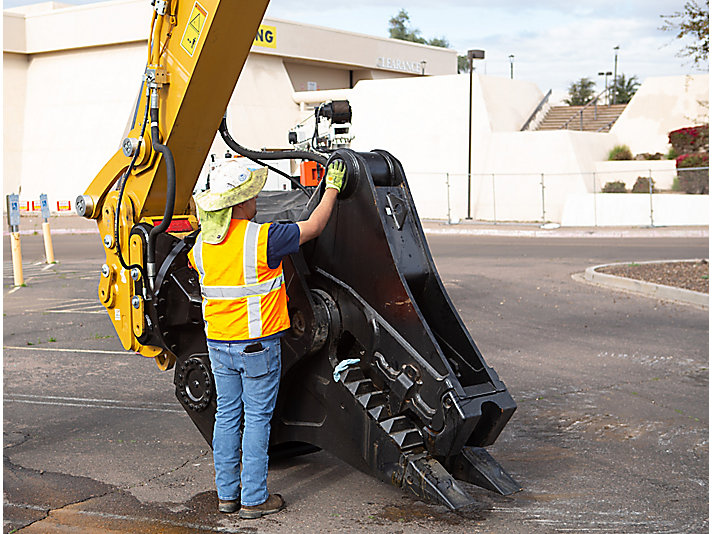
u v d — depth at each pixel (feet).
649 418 19.66
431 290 14.88
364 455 14.47
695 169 81.87
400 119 101.50
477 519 13.89
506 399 13.89
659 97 98.73
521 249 62.39
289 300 14.94
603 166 93.97
